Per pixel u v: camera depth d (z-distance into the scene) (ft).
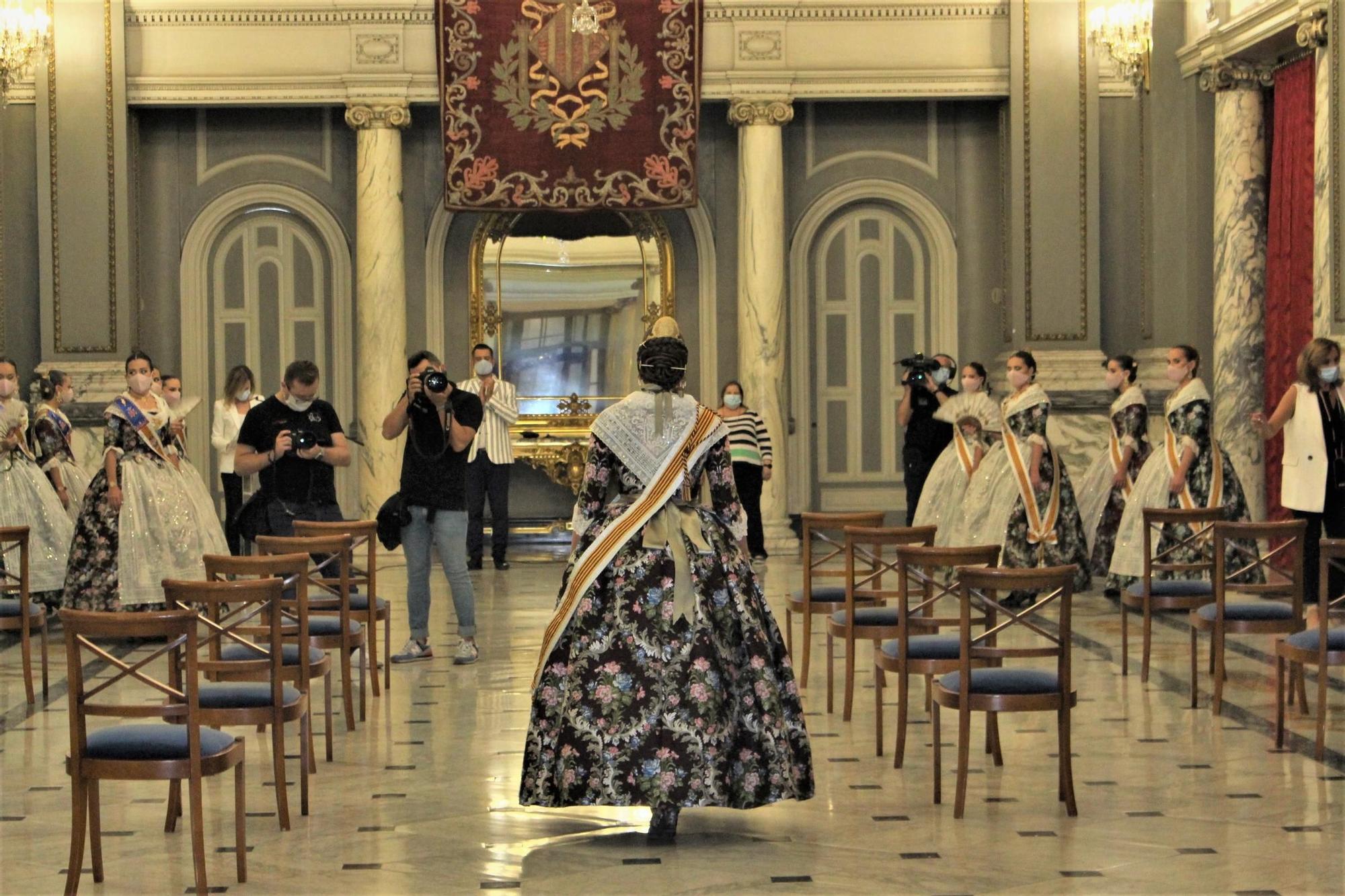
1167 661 26.86
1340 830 16.63
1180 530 31.65
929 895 14.56
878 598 24.14
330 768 19.94
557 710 16.03
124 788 19.06
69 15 42.39
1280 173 37.37
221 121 45.32
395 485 43.37
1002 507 34.30
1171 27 40.98
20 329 43.21
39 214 42.50
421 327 45.83
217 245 45.62
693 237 46.85
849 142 46.34
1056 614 32.30
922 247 46.75
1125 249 44.16
